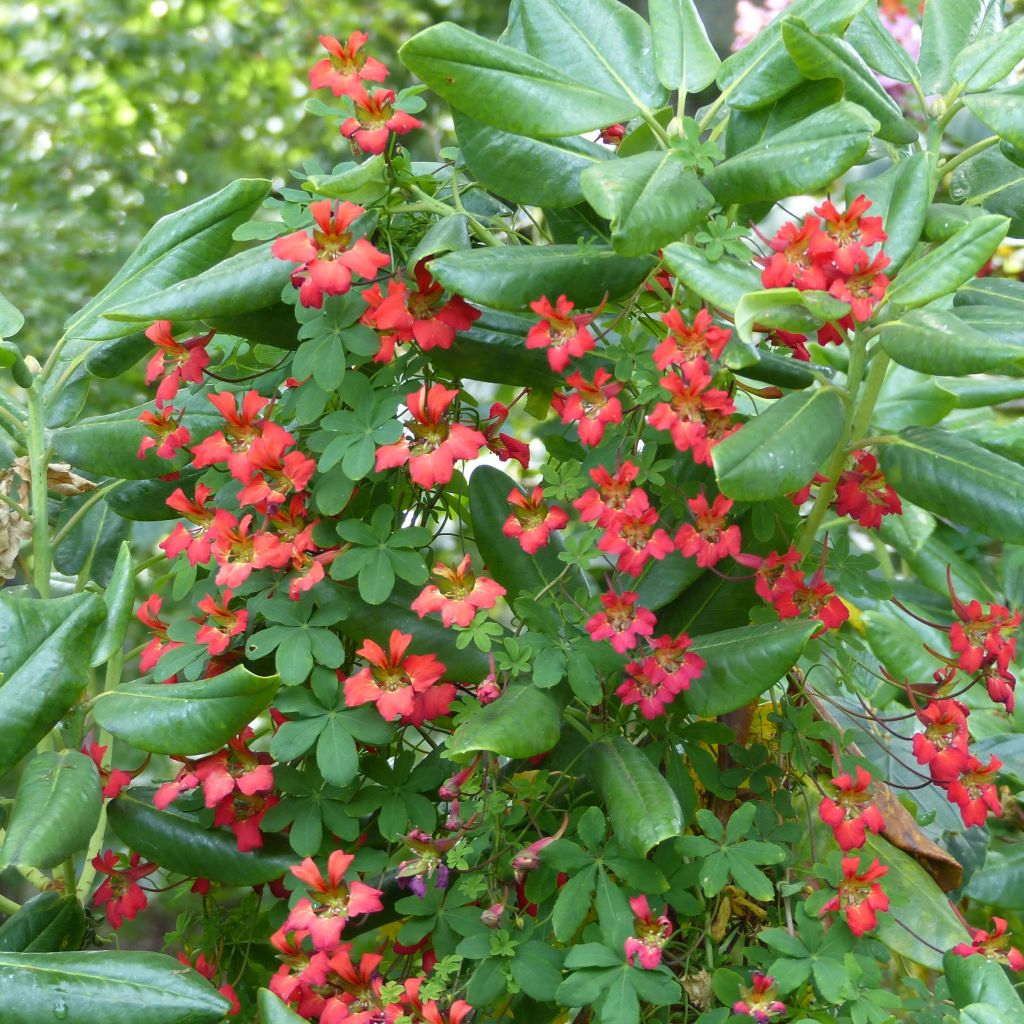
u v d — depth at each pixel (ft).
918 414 1.77
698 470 1.70
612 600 1.53
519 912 1.61
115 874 1.78
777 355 1.80
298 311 1.65
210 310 1.62
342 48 1.61
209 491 1.70
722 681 1.52
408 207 1.68
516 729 1.44
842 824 1.53
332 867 1.51
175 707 1.55
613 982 1.46
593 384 1.56
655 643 1.52
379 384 1.65
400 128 1.59
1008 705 1.63
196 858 1.68
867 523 1.66
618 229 1.41
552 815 1.67
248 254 1.67
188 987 1.52
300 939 1.53
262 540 1.59
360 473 1.58
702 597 1.73
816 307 1.42
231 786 1.58
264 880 1.66
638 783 1.51
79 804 1.57
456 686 1.71
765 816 1.65
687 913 1.57
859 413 1.65
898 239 1.52
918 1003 1.60
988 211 1.74
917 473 1.57
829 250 1.43
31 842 1.50
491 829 1.56
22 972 1.53
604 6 1.70
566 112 1.56
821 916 1.59
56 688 1.60
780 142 1.52
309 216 1.66
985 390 1.77
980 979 1.47
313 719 1.60
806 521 1.79
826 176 1.46
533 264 1.54
